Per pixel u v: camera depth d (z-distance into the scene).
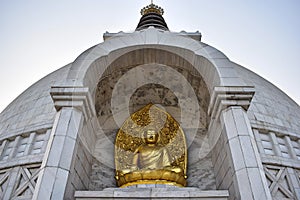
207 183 10.38
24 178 9.69
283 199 9.07
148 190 8.15
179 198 7.71
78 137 8.73
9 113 14.11
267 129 11.16
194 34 13.79
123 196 7.73
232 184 7.99
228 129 8.59
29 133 11.45
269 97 13.52
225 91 9.25
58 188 7.11
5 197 9.22
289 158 10.51
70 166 7.76
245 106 9.09
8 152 11.23
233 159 7.87
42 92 14.04
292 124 12.41
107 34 13.58
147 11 19.11
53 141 8.04
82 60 10.52
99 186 10.45
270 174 9.62
